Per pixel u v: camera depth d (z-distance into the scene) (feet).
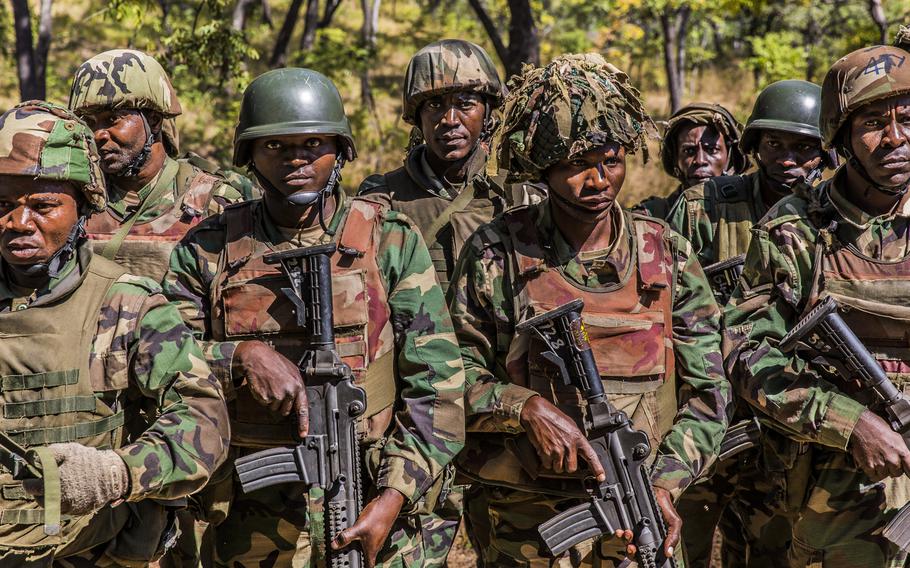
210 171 16.46
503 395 11.10
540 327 11.07
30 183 9.59
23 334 9.77
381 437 11.32
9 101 64.28
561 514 10.91
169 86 15.97
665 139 19.60
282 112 11.00
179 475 9.66
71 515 9.30
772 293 12.61
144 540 10.33
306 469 10.75
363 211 11.63
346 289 11.22
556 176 11.10
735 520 16.11
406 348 11.30
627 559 11.59
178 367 9.97
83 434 9.82
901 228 12.30
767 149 16.78
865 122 12.00
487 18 42.55
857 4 57.26
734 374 12.49
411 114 16.55
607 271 11.47
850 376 12.04
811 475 12.84
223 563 11.66
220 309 11.45
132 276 10.19
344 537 10.49
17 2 44.86
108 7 41.60
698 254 17.22
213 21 40.60
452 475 12.17
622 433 10.93
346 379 10.89
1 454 9.29
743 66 51.83
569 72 11.04
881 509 12.50
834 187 12.60
